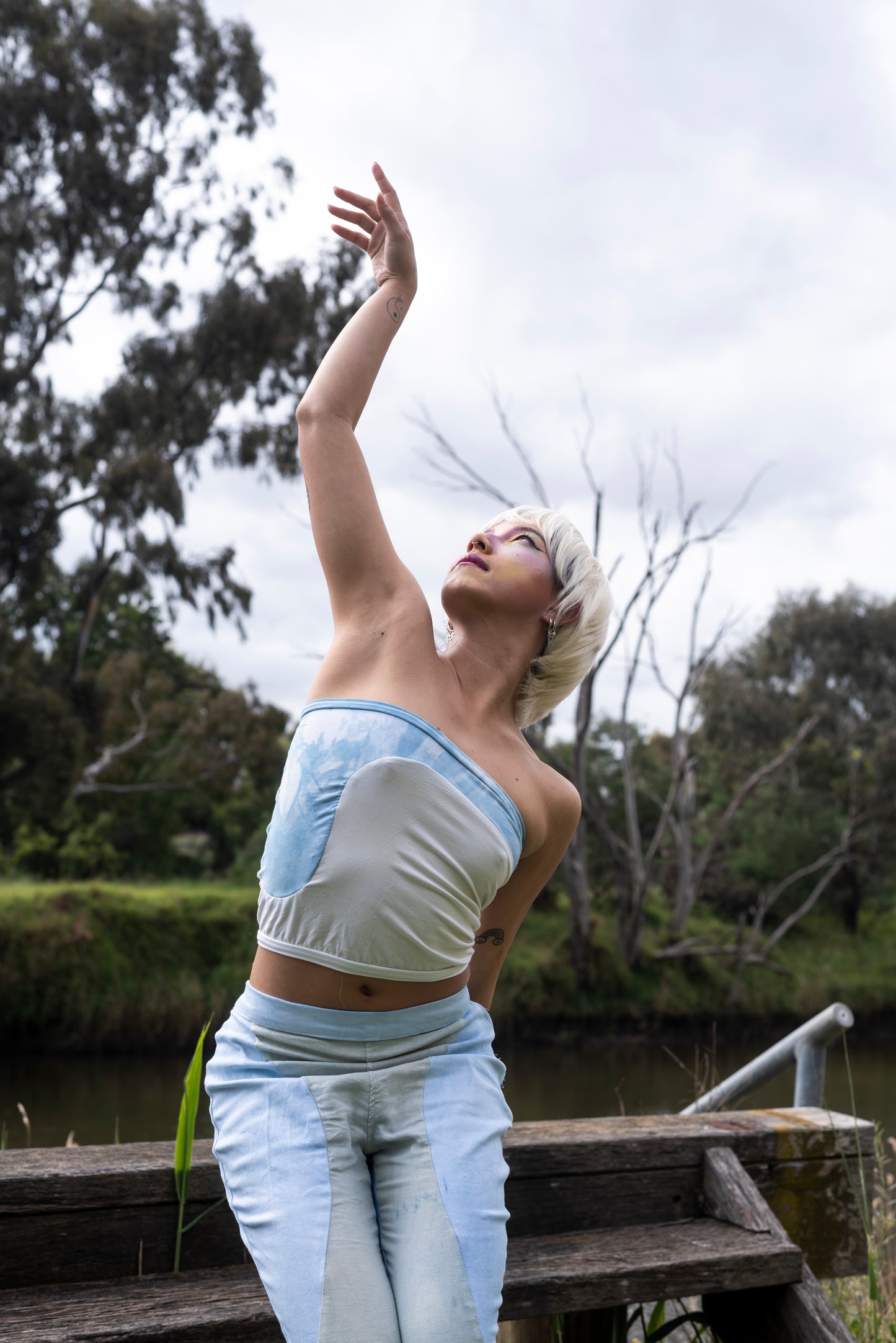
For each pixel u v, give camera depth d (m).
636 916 22.30
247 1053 1.46
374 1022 1.43
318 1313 1.25
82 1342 1.44
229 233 23.97
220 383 24.23
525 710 1.73
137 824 30.14
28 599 22.33
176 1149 1.76
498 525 1.74
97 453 22.58
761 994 23.50
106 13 23.05
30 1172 1.70
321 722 1.47
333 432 1.59
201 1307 1.57
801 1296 1.97
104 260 23.67
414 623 1.55
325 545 1.58
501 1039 21.05
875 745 31.81
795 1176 2.35
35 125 22.80
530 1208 2.06
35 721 21.58
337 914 1.40
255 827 32.03
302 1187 1.33
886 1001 24.50
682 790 25.25
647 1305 2.63
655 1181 2.18
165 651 34.28
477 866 1.46
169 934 19.42
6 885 22.14
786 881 24.48
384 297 1.70
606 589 1.73
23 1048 17.73
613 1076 15.73
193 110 24.42
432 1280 1.31
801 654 34.12
